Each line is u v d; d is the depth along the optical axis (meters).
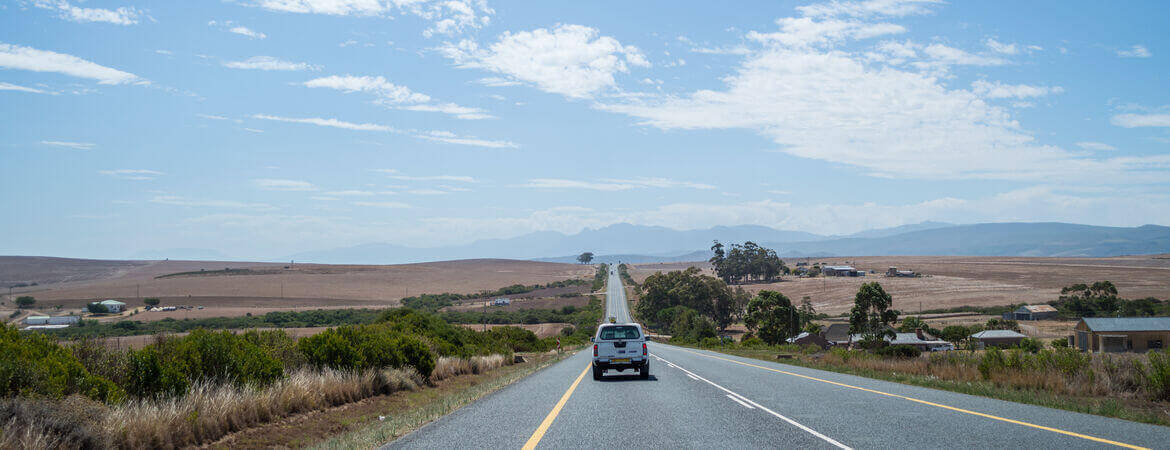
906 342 80.94
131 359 11.36
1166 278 160.62
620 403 13.43
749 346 65.88
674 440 9.00
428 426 10.41
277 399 12.38
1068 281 163.12
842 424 10.23
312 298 165.38
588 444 8.77
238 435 10.34
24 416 7.66
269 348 16.91
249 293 171.62
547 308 149.00
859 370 23.11
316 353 17.44
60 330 81.81
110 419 8.59
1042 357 17.66
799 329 96.88
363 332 19.83
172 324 101.19
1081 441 8.56
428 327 38.97
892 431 9.52
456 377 23.88
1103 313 109.50
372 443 9.12
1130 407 12.17
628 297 184.88
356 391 15.22
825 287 178.00
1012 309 118.38
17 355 9.41
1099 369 15.60
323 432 11.12
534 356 45.19
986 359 18.86
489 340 46.72
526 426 10.37
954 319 111.62
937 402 13.08
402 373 18.73
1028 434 9.13
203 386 11.64
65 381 9.52
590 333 98.50
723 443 8.72
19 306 135.38
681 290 135.88
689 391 15.87
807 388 16.45
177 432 9.37
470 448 8.54
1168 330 58.81
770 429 9.84
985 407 12.23
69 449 7.72
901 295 151.25
